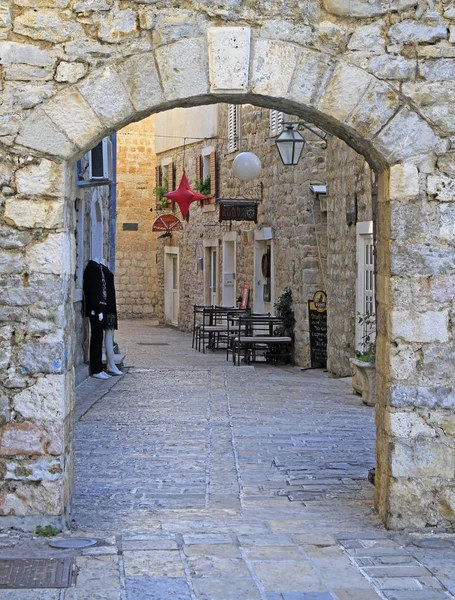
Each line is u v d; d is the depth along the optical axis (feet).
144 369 57.93
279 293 67.77
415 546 20.65
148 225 119.96
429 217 22.35
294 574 18.51
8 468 21.39
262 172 72.13
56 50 21.61
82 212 50.29
